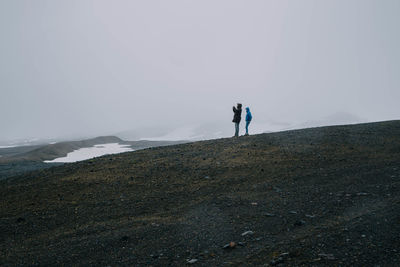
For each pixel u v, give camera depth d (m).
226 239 6.99
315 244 6.03
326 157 14.16
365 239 5.97
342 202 8.52
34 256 6.91
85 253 6.88
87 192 11.91
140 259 6.37
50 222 9.27
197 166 14.46
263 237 6.88
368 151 14.55
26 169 30.22
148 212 9.59
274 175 12.29
